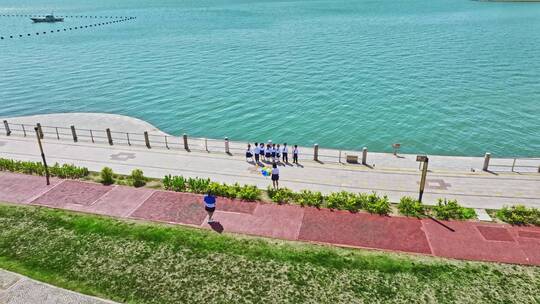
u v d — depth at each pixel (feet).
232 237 70.23
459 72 217.97
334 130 145.69
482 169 97.96
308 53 274.77
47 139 121.70
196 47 307.17
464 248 66.49
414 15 481.87
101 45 329.31
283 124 152.05
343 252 65.87
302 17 483.92
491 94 180.65
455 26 388.37
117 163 102.89
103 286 60.13
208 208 73.05
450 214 75.56
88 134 129.18
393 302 56.08
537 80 201.16
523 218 72.90
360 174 95.30
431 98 176.24
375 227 72.54
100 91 195.83
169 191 86.38
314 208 79.00
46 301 57.36
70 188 88.53
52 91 196.75
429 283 59.16
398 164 103.09
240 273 61.87
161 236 70.79
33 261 65.62
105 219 76.28
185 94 189.57
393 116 157.07
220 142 119.96
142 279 61.26
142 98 184.65
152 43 330.95
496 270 61.46
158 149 112.78
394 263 63.16
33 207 80.94
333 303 56.08
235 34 365.40
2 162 98.53
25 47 328.08
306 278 60.54
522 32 346.13
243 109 168.55
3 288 59.82
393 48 286.46
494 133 141.08
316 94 185.47
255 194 82.69
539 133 140.67
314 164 101.71
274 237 70.13
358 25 405.80
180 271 62.64
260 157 106.63
